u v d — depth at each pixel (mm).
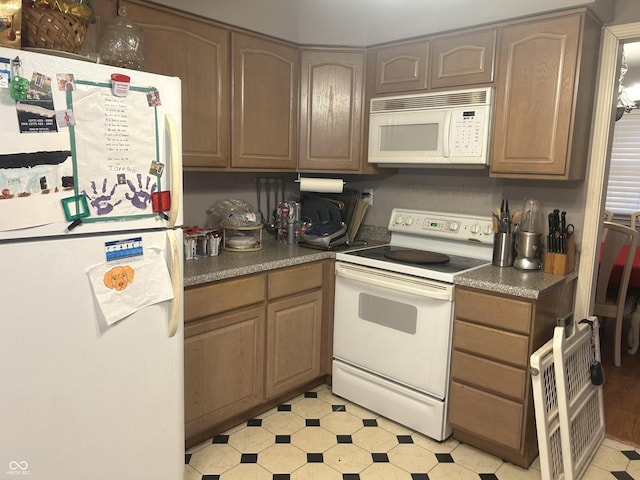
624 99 3371
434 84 2541
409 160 2645
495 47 2318
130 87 1465
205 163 2398
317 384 2908
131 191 1514
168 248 1636
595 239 2391
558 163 2180
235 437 2354
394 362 2465
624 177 5051
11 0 1284
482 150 2373
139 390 1617
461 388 2264
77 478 1498
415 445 2332
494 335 2123
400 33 2637
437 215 2828
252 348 2389
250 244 2693
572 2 2072
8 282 1279
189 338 2088
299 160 2879
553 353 1991
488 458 2242
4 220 1253
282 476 2072
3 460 1330
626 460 2262
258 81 2592
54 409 1412
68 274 1390
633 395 2936
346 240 2896
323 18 2764
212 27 2344
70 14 1433
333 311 2764
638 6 2191
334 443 2328
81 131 1374
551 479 1964
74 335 1425
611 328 4160
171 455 1761
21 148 1262
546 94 2186
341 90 2822
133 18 2043
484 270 2367
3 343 1288
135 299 1555
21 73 1241
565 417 1980
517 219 2479
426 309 2301
